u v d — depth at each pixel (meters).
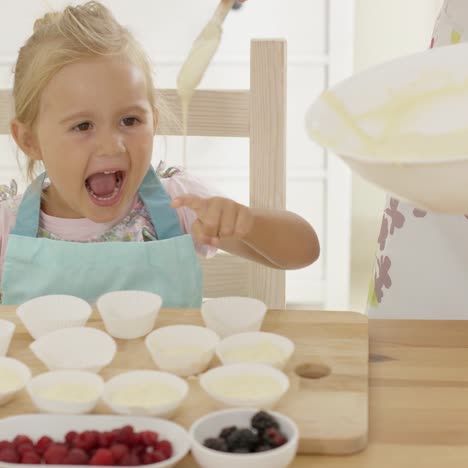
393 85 0.92
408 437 0.82
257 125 1.40
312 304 3.64
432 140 0.87
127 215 1.58
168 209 1.54
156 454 0.71
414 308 1.44
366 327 1.10
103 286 1.41
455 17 1.39
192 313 1.18
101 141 1.35
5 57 3.37
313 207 3.57
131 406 0.81
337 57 3.41
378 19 3.65
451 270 1.39
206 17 3.34
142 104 1.37
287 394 0.90
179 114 1.44
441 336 1.10
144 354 1.02
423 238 1.41
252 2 3.37
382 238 1.50
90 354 1.01
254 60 1.37
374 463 0.78
